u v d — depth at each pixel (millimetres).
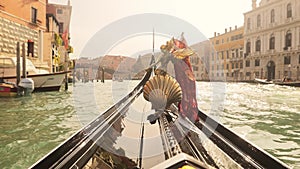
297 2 48562
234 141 2496
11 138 8555
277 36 54000
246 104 18781
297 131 9875
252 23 60812
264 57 57281
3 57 23312
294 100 21562
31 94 23281
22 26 28859
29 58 30219
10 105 17203
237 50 64750
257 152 2229
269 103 19484
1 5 24969
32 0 30922
